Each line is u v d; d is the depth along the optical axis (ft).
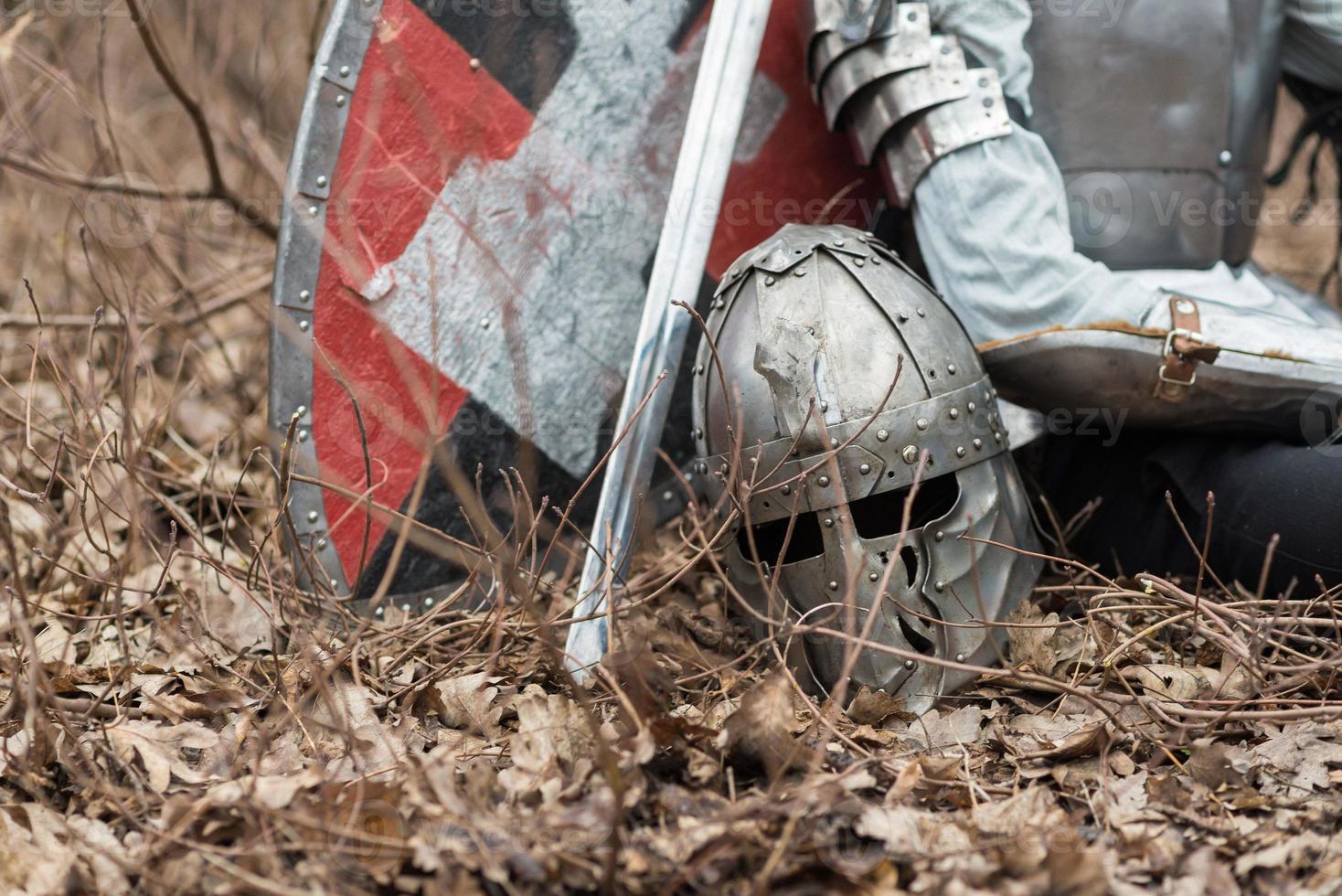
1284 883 3.72
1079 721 4.67
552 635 5.01
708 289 6.18
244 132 9.42
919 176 5.52
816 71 5.73
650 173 5.98
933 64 5.40
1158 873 3.79
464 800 3.91
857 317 4.86
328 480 5.55
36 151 8.16
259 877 3.59
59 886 3.69
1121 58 5.50
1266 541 5.15
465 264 5.67
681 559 6.08
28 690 4.20
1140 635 4.80
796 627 4.40
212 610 5.59
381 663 5.18
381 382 5.58
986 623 4.64
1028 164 5.40
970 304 5.51
